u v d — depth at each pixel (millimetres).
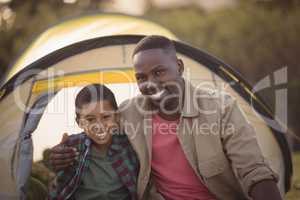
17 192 3230
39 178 3797
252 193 2492
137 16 4617
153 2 11695
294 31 10055
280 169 3662
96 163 2916
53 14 9711
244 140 2607
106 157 2926
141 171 2762
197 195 2754
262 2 10891
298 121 8734
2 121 3330
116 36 3496
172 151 2746
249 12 10555
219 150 2668
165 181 2766
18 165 3219
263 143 3695
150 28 4523
